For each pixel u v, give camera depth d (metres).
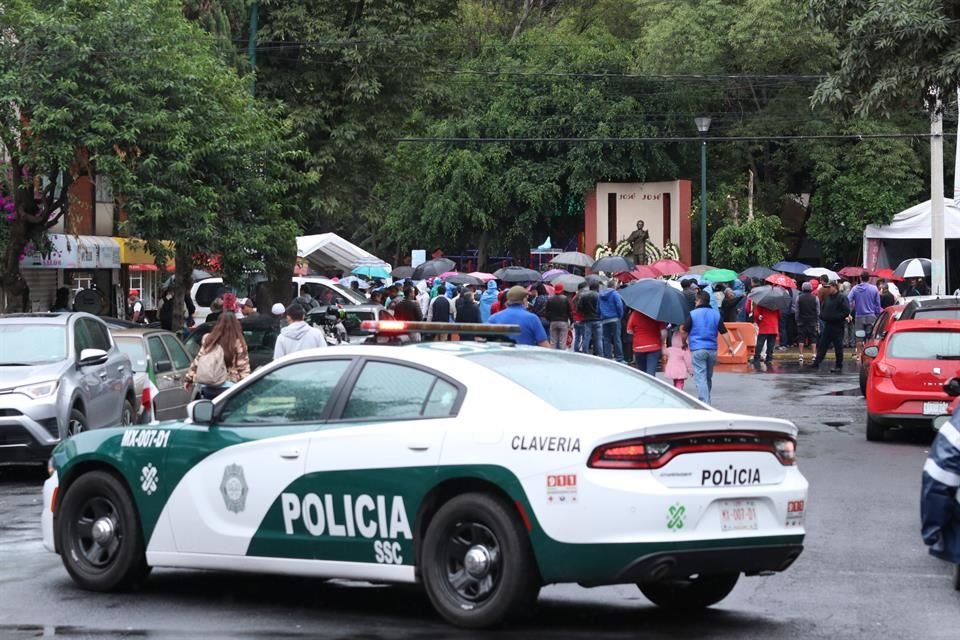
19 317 15.77
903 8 19.38
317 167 31.47
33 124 22.75
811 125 50.41
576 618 8.08
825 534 11.14
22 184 23.41
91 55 23.30
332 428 8.08
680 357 20.27
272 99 31.66
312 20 31.30
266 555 8.23
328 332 23.61
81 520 9.05
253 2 29.56
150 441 8.77
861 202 48.59
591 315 27.81
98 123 22.73
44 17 22.69
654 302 20.11
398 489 7.71
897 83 19.64
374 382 8.10
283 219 29.34
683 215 52.78
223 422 8.57
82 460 9.02
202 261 26.94
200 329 21.77
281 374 8.49
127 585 8.88
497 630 7.60
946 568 9.71
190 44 25.30
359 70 31.67
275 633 7.66
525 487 7.27
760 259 49.41
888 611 8.27
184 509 8.55
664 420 7.34
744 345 33.41
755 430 7.59
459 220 54.25
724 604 8.52
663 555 7.12
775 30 49.34
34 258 28.75
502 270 38.66
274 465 8.19
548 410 7.47
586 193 53.81
